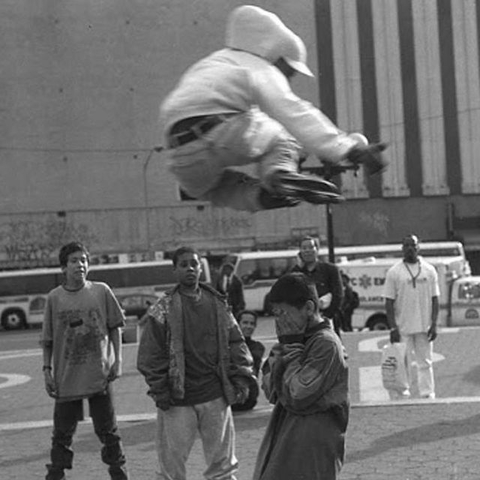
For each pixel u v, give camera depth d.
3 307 63.88
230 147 4.27
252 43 4.41
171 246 77.88
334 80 77.50
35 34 75.56
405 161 79.62
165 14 75.81
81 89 76.19
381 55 78.31
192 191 4.50
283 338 6.84
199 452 12.85
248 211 4.61
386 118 78.50
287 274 6.93
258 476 6.96
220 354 9.70
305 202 4.40
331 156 4.16
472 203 80.50
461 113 79.69
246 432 13.97
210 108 4.26
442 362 22.69
